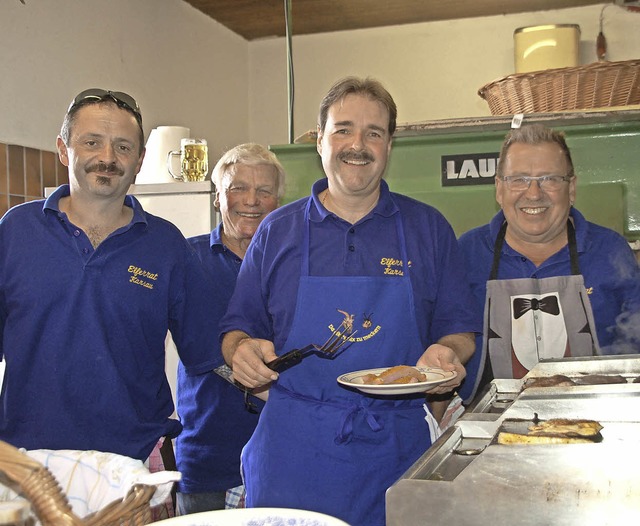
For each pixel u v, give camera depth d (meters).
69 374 1.60
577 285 1.91
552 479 0.98
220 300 1.88
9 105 3.12
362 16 4.61
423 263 1.68
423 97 4.75
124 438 1.64
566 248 1.95
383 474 1.52
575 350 1.90
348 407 1.55
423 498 1.00
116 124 1.63
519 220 1.91
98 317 1.62
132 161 1.67
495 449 1.01
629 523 0.96
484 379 1.97
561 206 1.89
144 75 4.03
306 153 2.30
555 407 1.36
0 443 0.88
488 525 0.99
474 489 0.99
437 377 1.44
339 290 1.62
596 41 4.39
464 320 1.69
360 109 1.62
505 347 1.94
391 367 1.59
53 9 3.37
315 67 4.97
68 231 1.65
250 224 2.25
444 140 2.17
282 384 1.62
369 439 1.54
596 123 2.13
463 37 4.67
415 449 1.57
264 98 5.12
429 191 2.19
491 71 4.62
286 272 1.67
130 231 1.70
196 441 2.20
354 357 1.60
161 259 1.73
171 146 3.07
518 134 1.93
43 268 1.61
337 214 1.71
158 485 1.08
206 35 4.64
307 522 0.95
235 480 2.19
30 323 1.59
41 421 1.59
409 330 1.62
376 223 1.69
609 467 0.96
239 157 2.25
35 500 0.85
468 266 2.03
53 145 3.38
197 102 4.54
